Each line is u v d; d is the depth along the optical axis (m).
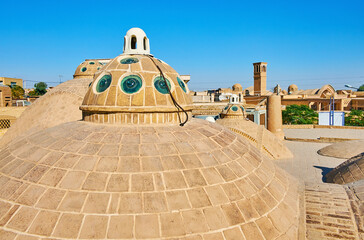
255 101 49.94
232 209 4.93
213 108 30.55
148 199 4.64
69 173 4.98
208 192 5.00
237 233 4.63
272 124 25.75
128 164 5.09
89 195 4.63
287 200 6.17
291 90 68.31
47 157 5.44
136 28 7.50
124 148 5.43
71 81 15.87
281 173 7.56
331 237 5.30
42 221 4.37
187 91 7.55
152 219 4.43
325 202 6.55
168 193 4.78
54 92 14.40
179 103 6.75
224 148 6.25
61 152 5.47
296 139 26.22
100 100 6.39
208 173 5.32
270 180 6.36
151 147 5.52
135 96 6.27
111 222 4.34
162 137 5.87
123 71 6.54
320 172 15.85
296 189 7.11
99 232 4.22
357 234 5.36
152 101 6.31
